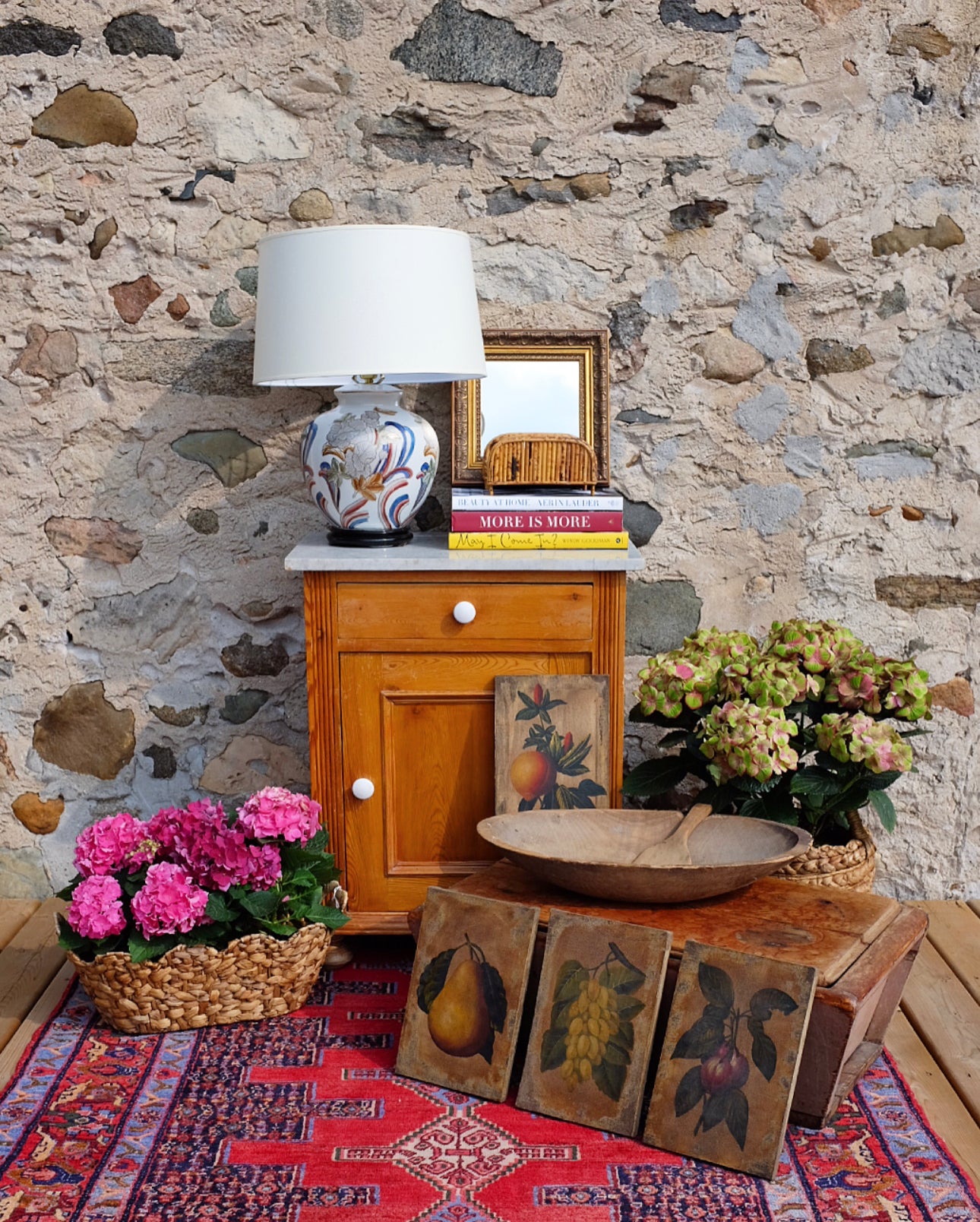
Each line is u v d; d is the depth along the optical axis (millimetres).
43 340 2668
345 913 2311
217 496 2736
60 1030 2176
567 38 2594
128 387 2693
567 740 2303
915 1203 1693
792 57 2604
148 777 2834
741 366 2707
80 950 2186
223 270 2660
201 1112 1909
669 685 2375
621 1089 1856
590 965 1916
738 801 2387
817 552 2768
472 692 2324
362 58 2592
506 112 2619
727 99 2617
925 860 2836
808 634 2447
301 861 2260
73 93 2586
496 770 2301
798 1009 1770
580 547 2355
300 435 2715
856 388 2707
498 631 2305
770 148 2631
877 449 2729
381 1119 1896
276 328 2229
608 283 2682
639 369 2707
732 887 2010
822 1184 1736
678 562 2777
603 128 2629
